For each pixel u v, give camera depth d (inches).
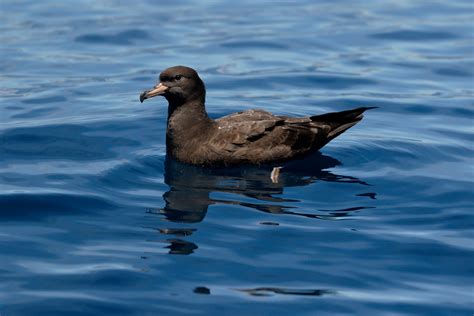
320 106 765.3
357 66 879.1
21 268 456.8
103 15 1063.6
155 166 620.7
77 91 800.9
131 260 466.6
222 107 754.2
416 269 461.1
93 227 512.4
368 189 576.1
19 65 876.0
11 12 1072.2
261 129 619.2
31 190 560.1
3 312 412.2
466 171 608.7
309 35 983.0
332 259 470.9
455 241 494.9
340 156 641.0
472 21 1031.0
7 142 660.7
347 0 1140.5
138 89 811.4
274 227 511.8
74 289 434.0
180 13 1079.0
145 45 952.9
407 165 621.6
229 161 619.2
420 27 1007.6
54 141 665.6
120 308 416.5
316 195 565.9
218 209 540.7
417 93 799.7
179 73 625.6
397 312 416.5
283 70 865.5
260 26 1019.9
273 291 434.3
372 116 740.0
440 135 689.0
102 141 669.9
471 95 791.7
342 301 425.1
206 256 472.4
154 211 537.0
